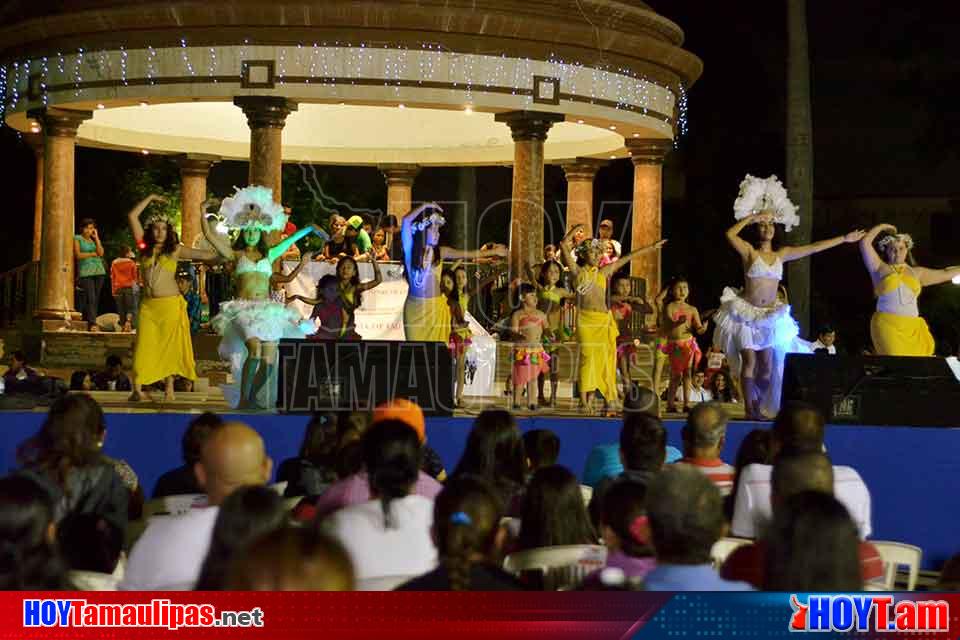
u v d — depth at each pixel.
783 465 5.29
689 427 7.21
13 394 12.07
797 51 20.81
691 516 4.29
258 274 12.02
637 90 17.03
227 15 15.11
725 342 12.03
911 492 10.66
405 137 21.56
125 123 19.89
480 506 4.54
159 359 11.89
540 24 15.65
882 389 10.77
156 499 7.29
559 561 5.52
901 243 12.09
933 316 25.23
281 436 10.71
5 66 17.20
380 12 15.06
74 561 5.61
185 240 20.80
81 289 18.05
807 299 21.06
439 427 10.80
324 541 2.98
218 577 4.25
